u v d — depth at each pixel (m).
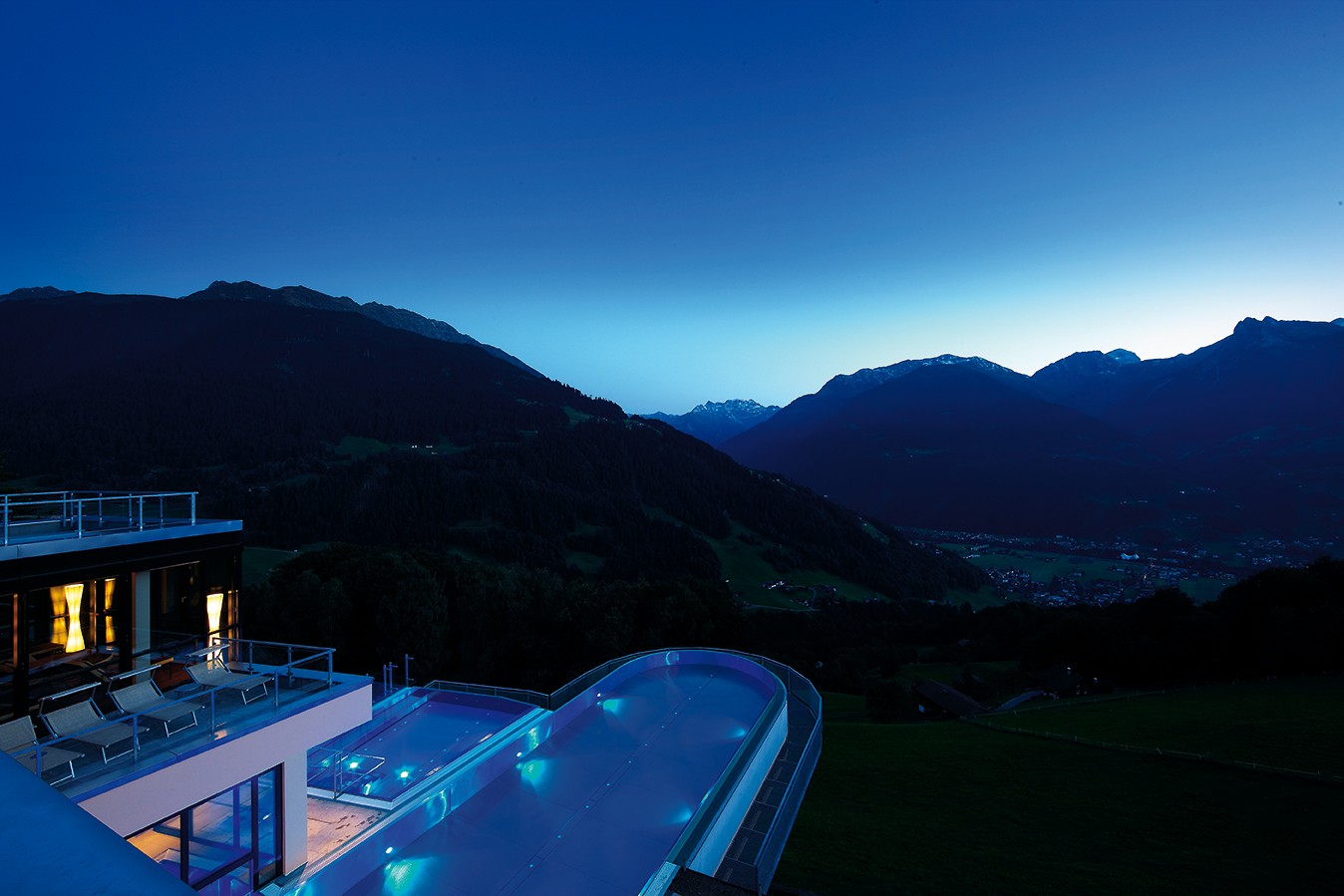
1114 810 31.73
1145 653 66.56
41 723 10.76
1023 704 66.00
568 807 16.78
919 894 25.05
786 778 18.08
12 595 10.52
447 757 19.31
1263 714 43.78
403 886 13.48
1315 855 26.72
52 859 1.37
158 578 12.69
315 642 48.75
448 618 52.72
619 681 25.89
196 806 10.60
